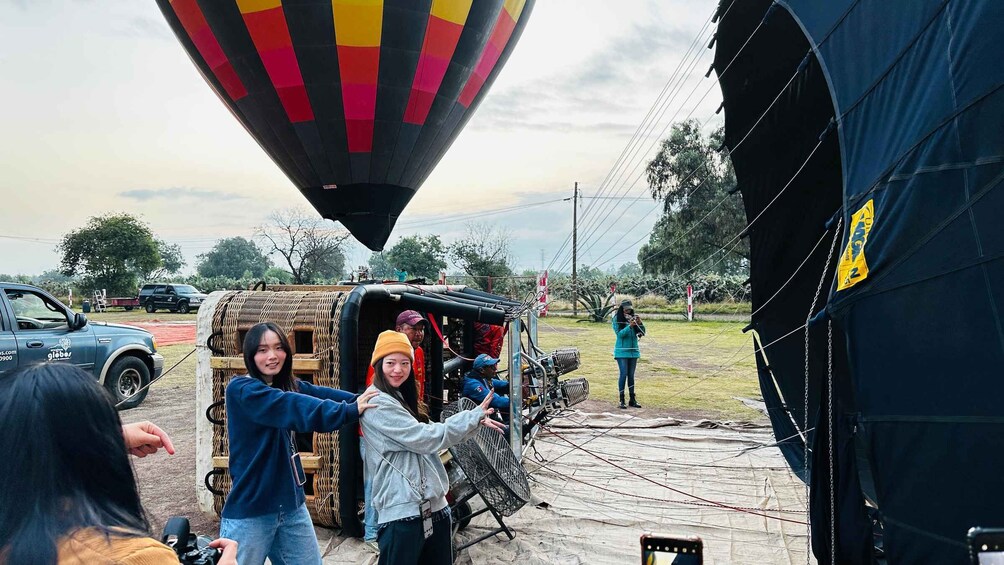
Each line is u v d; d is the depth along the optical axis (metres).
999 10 2.86
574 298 28.64
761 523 5.25
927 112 3.03
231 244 108.81
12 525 1.00
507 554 4.64
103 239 47.59
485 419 3.11
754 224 6.17
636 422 8.75
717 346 17.55
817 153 5.47
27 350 8.39
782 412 6.04
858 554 3.30
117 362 9.55
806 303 5.80
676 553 1.79
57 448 1.04
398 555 3.00
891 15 3.41
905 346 2.98
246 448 3.03
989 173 2.78
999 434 2.66
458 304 5.07
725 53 5.85
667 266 33.75
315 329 4.74
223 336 4.83
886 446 3.03
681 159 33.19
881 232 3.11
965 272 2.82
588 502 5.72
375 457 3.06
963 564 2.71
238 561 2.94
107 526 1.04
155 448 1.63
